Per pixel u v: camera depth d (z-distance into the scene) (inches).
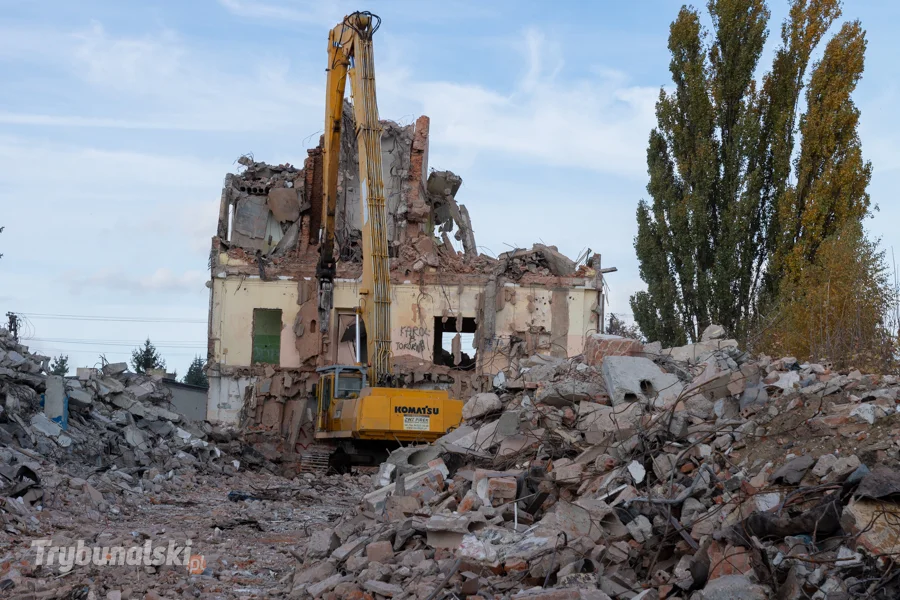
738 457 319.6
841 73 1286.9
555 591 257.1
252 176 1647.4
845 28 1288.1
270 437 1309.1
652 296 1320.1
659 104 1374.3
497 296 1432.1
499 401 496.1
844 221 1214.3
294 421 1342.3
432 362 1423.5
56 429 702.5
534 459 404.2
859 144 1261.1
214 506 653.3
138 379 981.8
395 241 1528.1
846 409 317.1
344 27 972.6
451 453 454.0
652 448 350.0
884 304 788.0
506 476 369.4
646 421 379.6
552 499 357.1
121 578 355.6
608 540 303.7
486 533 324.2
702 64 1343.5
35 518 472.7
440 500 399.5
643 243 1333.7
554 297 1444.4
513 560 298.0
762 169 1316.4
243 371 1391.5
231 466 927.7
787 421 324.8
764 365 412.2
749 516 267.9
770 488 282.0
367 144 899.4
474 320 1469.0
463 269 1472.7
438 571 311.6
